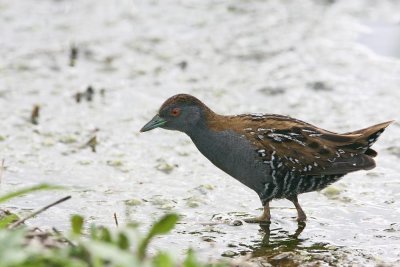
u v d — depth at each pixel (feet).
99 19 57.77
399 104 46.73
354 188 38.73
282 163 35.29
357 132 35.68
